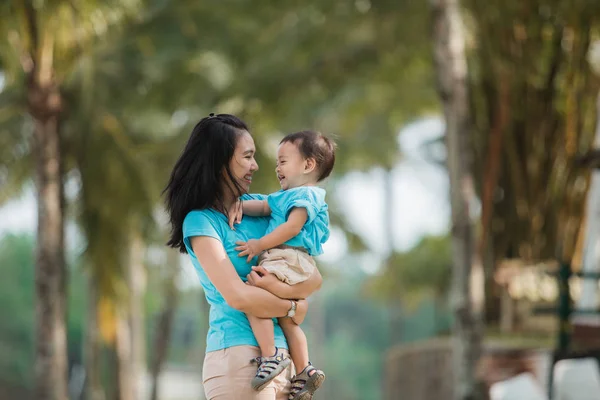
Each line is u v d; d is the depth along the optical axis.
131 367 26.28
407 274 37.72
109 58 21.58
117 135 20.97
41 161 18.23
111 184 20.64
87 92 19.30
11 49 17.34
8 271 53.81
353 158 37.03
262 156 21.69
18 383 51.91
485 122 18.36
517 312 18.53
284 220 5.79
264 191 21.92
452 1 15.94
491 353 15.37
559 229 18.42
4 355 51.62
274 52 21.91
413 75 23.69
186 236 5.63
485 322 19.02
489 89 18.23
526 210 18.56
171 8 22.03
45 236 18.12
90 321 25.58
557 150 18.25
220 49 22.61
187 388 64.81
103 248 20.69
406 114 30.55
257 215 5.91
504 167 18.64
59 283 18.27
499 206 18.83
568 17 17.05
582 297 15.20
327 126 33.94
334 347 86.19
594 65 19.19
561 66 17.84
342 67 21.98
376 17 20.25
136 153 21.59
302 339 5.71
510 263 18.56
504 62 17.61
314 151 6.01
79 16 17.17
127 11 18.66
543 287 18.02
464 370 15.38
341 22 20.89
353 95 28.83
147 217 21.22
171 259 29.75
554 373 12.52
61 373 18.12
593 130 18.00
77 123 19.89
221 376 5.55
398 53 21.50
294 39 21.58
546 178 18.39
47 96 18.03
